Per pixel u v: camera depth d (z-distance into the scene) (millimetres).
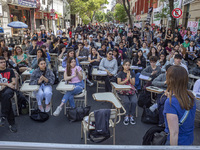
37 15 27203
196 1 16047
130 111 4754
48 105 4949
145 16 34531
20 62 7270
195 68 6766
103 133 3252
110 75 6180
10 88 4359
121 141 3969
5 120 4703
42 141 3902
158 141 2553
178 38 13664
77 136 4098
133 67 7082
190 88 6844
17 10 21078
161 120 4379
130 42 15477
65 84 4930
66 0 44125
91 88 7211
